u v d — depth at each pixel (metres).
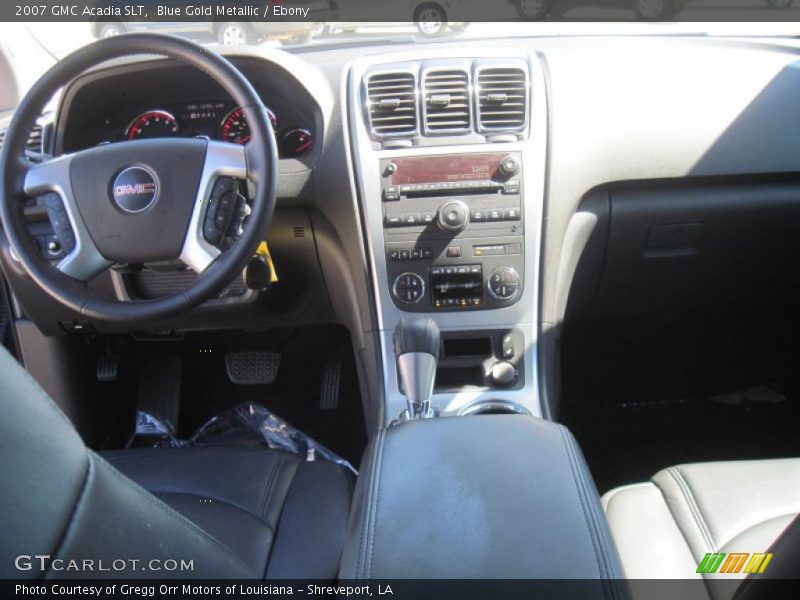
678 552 1.27
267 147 1.57
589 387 2.62
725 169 1.98
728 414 2.50
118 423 2.54
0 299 2.37
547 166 1.92
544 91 1.91
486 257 1.95
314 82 1.94
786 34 2.28
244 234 1.59
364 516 1.04
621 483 2.23
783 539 0.95
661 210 2.04
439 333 1.87
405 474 1.10
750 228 2.08
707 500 1.34
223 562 0.95
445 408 1.96
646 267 2.13
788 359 2.48
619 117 1.92
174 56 1.57
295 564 1.35
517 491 1.05
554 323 2.04
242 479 1.58
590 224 2.04
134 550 0.76
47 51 2.54
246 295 2.12
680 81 1.93
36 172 1.64
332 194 1.95
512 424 1.22
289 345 2.61
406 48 2.16
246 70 1.98
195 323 2.23
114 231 1.62
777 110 1.94
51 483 0.66
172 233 1.61
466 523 1.00
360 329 2.07
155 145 1.60
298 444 2.34
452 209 1.91
